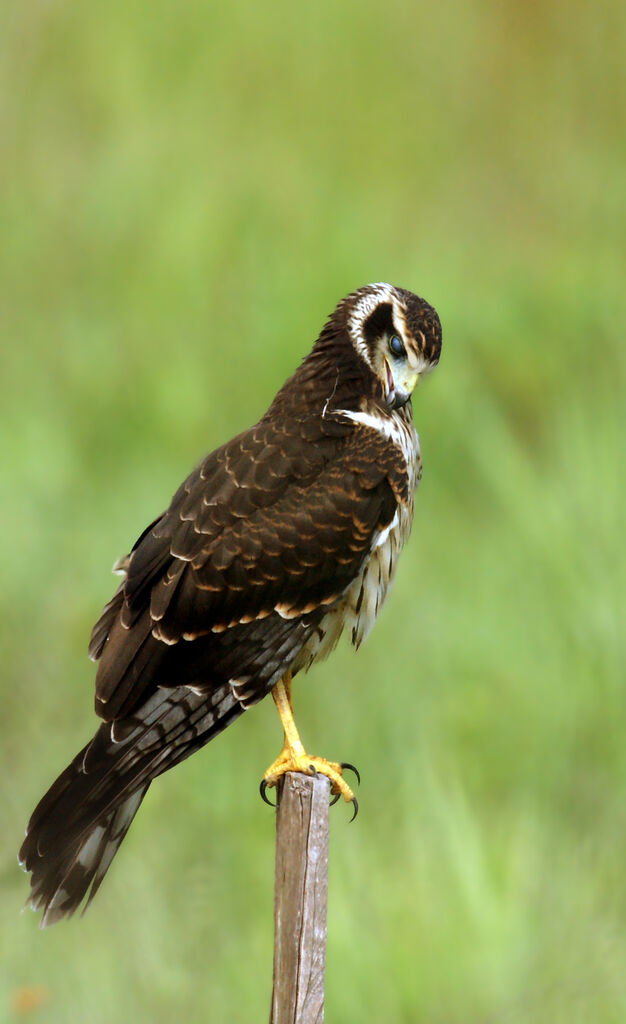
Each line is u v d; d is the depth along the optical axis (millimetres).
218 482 7656
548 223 21609
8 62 21797
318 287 18375
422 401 15875
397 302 8234
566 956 8914
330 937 8969
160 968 8953
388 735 11695
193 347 18578
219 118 21797
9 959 8984
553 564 12398
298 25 22531
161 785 11086
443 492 15391
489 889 9242
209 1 22219
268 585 7508
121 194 20484
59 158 21422
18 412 17562
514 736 11617
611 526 12328
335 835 9922
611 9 22672
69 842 6750
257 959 9406
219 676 7402
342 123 22625
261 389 17812
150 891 9609
